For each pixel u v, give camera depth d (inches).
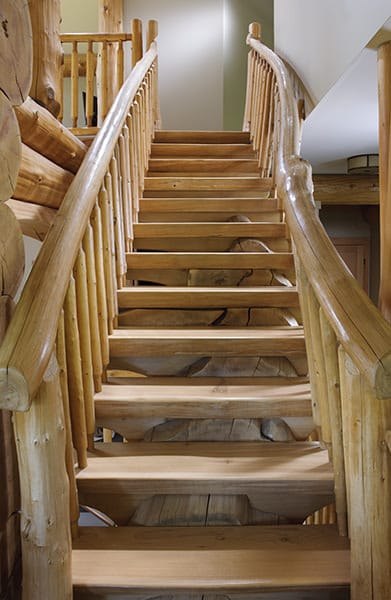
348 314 50.6
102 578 54.9
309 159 185.6
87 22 248.1
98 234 81.0
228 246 124.6
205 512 65.6
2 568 54.0
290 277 114.6
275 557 58.4
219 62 247.3
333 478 66.3
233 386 84.2
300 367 90.4
